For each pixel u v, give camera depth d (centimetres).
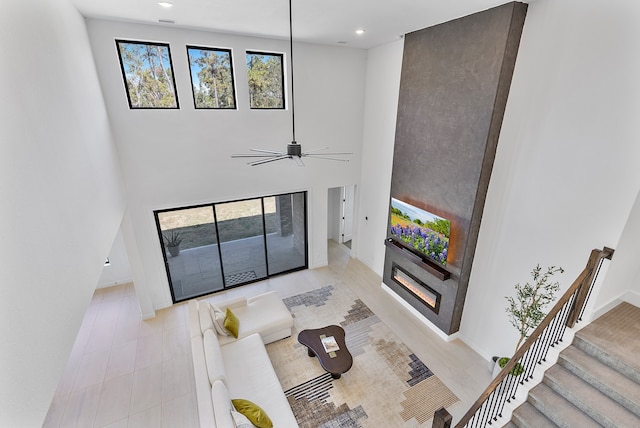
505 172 387
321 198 659
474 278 453
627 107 274
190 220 555
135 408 382
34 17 214
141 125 460
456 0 326
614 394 275
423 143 474
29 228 161
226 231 603
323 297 604
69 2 316
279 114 556
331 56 569
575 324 326
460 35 391
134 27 419
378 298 602
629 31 264
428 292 516
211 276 630
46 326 166
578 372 299
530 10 332
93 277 257
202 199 538
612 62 278
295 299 597
